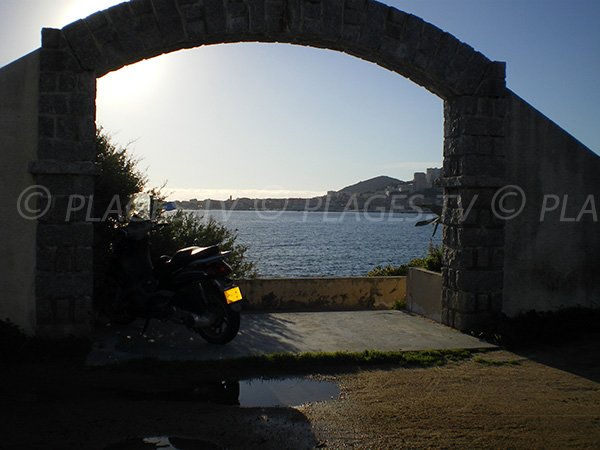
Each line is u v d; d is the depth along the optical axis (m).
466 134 8.58
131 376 6.24
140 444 4.48
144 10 7.64
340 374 6.49
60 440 4.51
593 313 8.89
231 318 7.30
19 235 7.30
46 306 7.29
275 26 7.94
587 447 4.52
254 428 4.84
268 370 6.58
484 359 7.16
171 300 7.65
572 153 9.11
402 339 8.05
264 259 40.09
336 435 4.72
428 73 8.48
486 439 4.66
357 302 10.90
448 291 8.98
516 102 8.87
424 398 5.68
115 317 8.45
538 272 8.97
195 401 5.52
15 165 7.30
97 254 9.05
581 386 6.14
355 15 8.20
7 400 5.40
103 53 7.50
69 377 6.14
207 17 7.79
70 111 7.38
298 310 10.37
